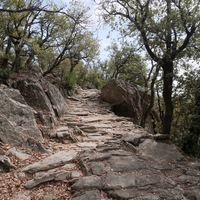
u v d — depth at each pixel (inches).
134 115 677.3
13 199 189.0
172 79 496.7
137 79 984.9
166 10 465.1
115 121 499.5
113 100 706.8
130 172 221.3
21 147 278.1
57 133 341.4
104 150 273.1
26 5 503.8
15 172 230.1
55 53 788.6
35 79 497.4
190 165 248.8
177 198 184.2
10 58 608.7
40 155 272.1
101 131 394.0
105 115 567.2
